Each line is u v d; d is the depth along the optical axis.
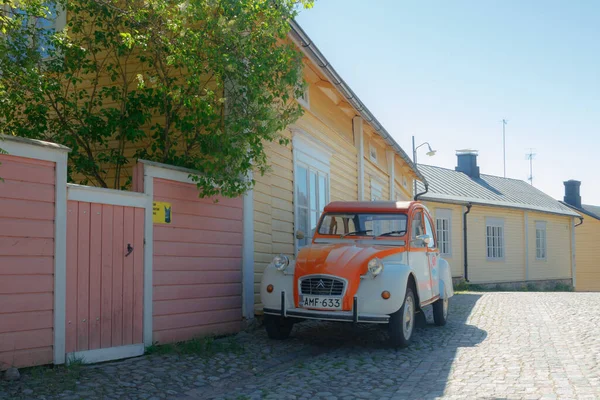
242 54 8.06
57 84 8.16
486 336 9.50
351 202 10.07
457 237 27.67
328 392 5.91
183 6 7.41
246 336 8.86
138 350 7.09
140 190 7.37
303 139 12.11
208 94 7.71
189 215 8.10
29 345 5.93
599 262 36.94
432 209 26.45
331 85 12.57
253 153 8.21
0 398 5.03
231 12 7.89
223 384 6.25
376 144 18.97
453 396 5.62
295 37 9.83
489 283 28.84
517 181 39.72
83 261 6.50
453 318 12.12
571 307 13.76
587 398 5.44
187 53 7.80
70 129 8.71
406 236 9.27
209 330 8.41
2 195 5.77
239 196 9.21
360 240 9.38
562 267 35.03
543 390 5.77
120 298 6.93
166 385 5.95
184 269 7.97
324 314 7.93
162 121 9.43
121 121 8.70
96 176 8.98
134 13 7.76
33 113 8.48
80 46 8.91
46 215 6.13
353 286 7.99
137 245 7.19
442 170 33.12
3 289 5.75
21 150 5.91
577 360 7.32
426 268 9.91
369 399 5.65
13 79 7.09
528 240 32.03
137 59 9.65
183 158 8.67
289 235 11.23
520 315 12.37
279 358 7.62
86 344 6.49
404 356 7.79
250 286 9.32
